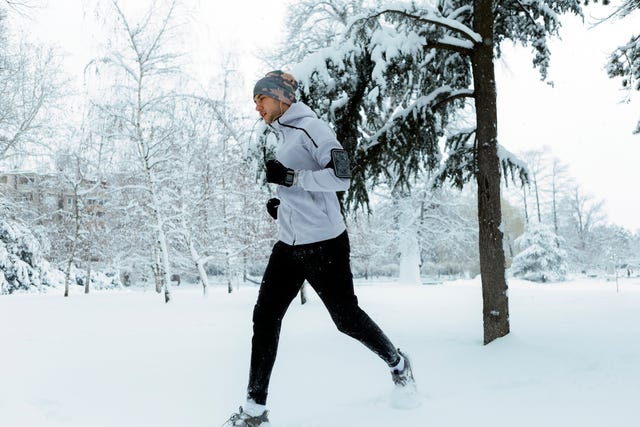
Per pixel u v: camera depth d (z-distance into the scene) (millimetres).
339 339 5152
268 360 2266
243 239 18766
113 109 15117
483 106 4973
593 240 52812
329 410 2455
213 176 17359
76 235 18422
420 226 23719
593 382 2799
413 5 4922
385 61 4930
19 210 23688
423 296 13031
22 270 26000
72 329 6926
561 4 5859
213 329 6684
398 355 2426
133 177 17922
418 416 2248
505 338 4453
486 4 5062
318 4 14727
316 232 2271
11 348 5047
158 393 3078
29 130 17703
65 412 2646
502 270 4668
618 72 7016
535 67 6258
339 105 5152
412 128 5289
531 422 2115
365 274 42969
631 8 6016
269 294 2355
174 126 15844
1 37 16625
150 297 16234
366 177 5582
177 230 16031
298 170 2223
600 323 5562
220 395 3006
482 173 4875
